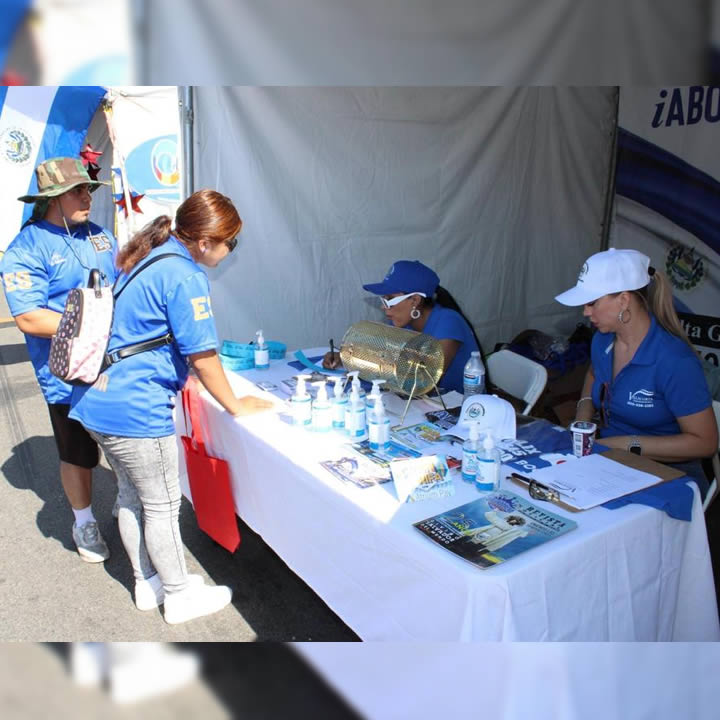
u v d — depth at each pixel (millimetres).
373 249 4250
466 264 4703
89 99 3492
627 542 1546
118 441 2119
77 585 2697
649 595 1640
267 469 2088
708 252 4609
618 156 5152
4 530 3145
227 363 2918
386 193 4203
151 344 2053
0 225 3613
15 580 2738
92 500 3436
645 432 2148
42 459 3973
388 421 1996
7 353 6371
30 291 2484
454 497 1682
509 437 2047
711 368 2514
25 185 3617
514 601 1331
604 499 1630
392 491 1724
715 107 4426
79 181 2484
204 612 2494
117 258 2086
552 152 4883
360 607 1746
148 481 2209
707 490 2066
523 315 5137
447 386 2738
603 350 2234
